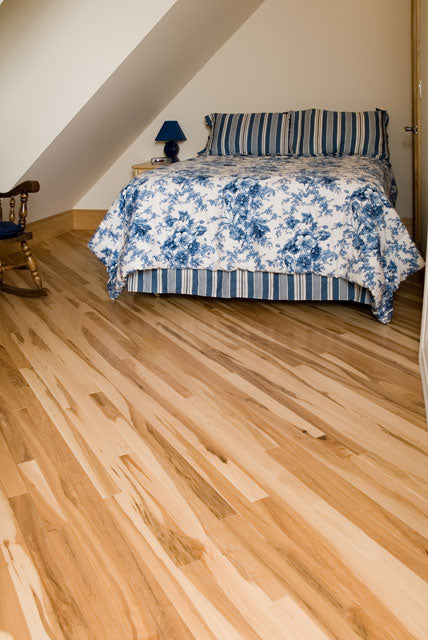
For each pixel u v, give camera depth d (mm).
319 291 3516
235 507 1841
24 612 1473
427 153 4016
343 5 5055
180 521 1784
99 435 2254
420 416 2344
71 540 1713
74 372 2787
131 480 1982
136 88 4621
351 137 4770
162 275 3715
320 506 1837
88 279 4320
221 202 3543
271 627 1416
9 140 4207
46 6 3896
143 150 5785
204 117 5582
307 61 5242
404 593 1507
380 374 2717
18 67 4035
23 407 2469
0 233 3641
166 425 2316
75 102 4078
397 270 3395
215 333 3262
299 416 2365
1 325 3408
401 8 4953
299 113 4953
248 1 4836
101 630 1418
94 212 5996
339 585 1534
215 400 2508
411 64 4855
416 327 3287
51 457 2117
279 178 3482
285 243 3471
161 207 3602
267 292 3600
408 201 5258
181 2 3908
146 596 1511
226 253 3545
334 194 3375
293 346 3064
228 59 5395
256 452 2129
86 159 5098
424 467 2018
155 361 2900
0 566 1619
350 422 2311
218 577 1567
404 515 1789
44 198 5133
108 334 3258
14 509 1850
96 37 3947
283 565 1604
